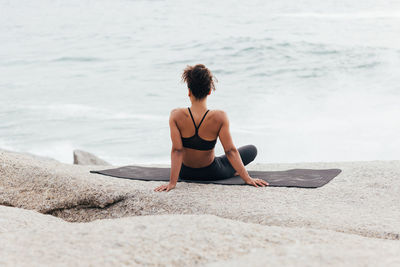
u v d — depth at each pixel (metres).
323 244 2.67
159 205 4.29
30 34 34.75
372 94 15.42
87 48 28.03
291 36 26.27
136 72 21.42
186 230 2.82
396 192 4.40
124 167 5.88
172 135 4.62
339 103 14.73
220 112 4.58
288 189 4.61
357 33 25.98
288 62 20.94
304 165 5.97
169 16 38.41
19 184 4.82
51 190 4.68
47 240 2.70
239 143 11.51
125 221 3.10
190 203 4.21
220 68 20.91
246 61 21.77
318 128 12.43
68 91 18.66
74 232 2.84
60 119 14.62
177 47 26.08
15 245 2.62
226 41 26.14
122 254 2.46
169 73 20.91
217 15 37.03
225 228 2.88
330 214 3.75
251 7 39.62
